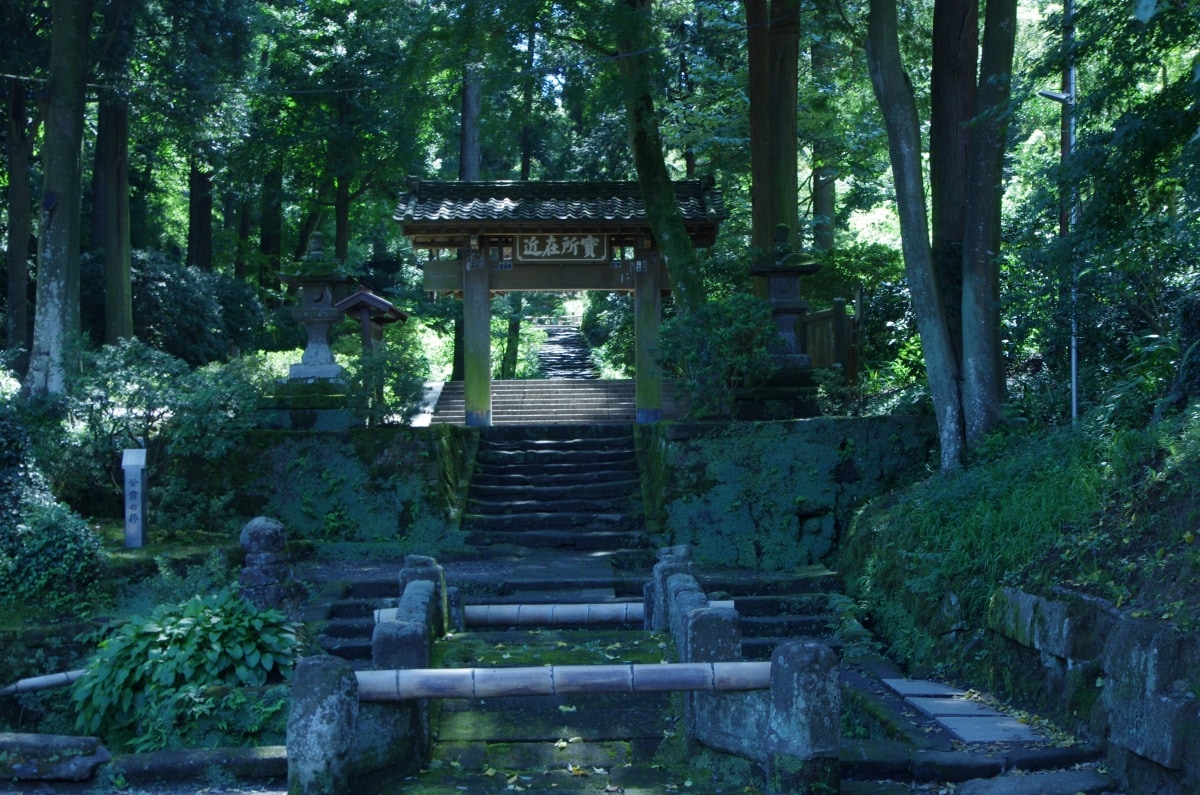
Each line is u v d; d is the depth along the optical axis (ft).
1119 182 27.12
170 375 37.47
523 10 39.86
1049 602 21.20
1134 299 30.53
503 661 23.40
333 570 35.94
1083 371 33.83
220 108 64.08
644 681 17.21
